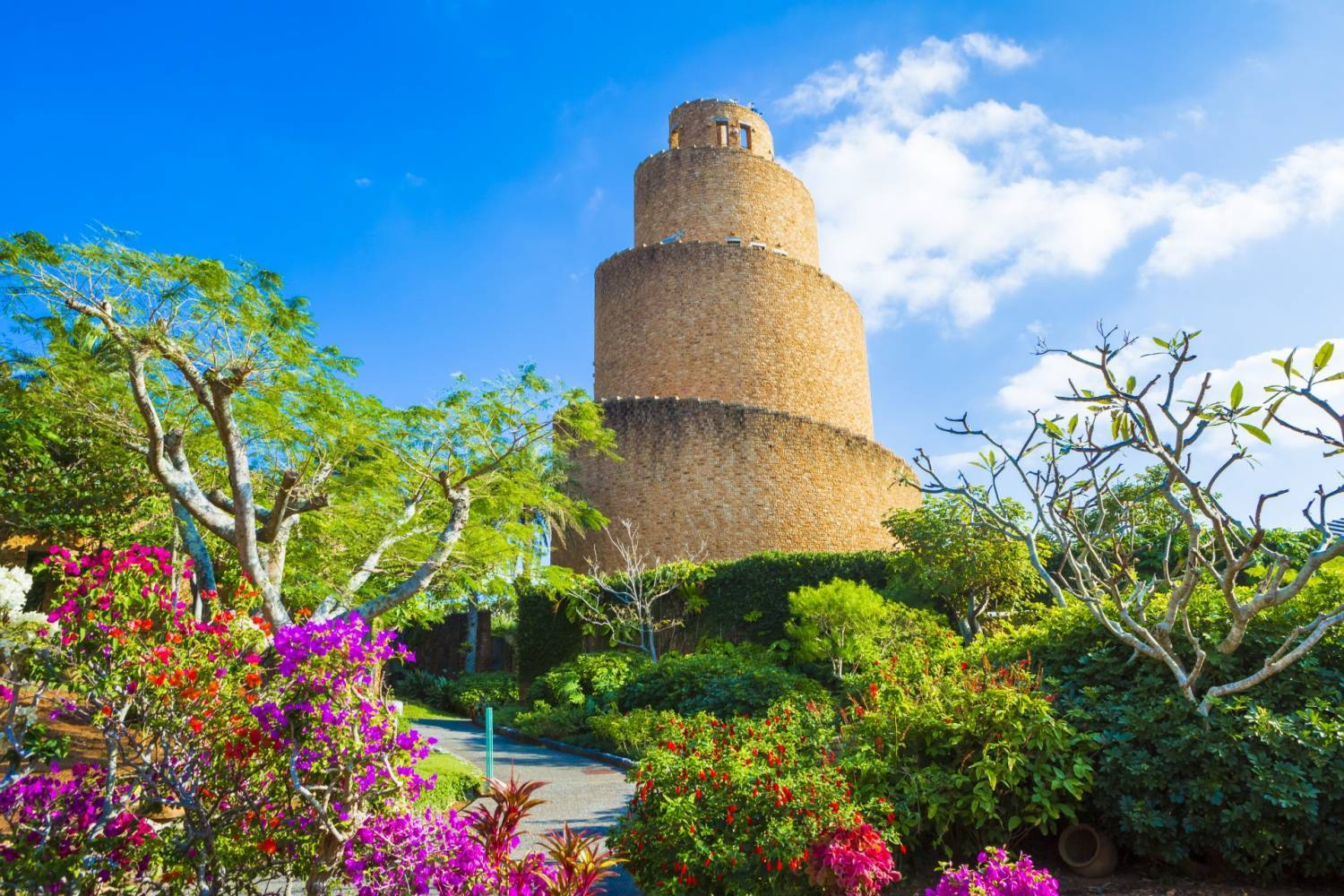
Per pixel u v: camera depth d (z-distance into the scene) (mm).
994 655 8922
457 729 20859
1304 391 6793
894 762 7242
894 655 9883
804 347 34125
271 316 9586
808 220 39000
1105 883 6562
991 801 6637
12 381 11758
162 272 9102
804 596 17016
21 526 13234
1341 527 9789
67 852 5082
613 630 23062
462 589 18547
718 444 28656
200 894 5055
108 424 11727
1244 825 6188
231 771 5508
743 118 40656
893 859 6695
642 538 28141
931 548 16297
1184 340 7270
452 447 12250
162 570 6039
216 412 9633
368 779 5191
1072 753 7016
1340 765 6012
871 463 31547
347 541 14922
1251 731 6352
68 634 5637
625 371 34094
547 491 15383
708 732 7875
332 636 5469
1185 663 7430
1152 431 7484
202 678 5625
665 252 34156
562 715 17844
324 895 5172
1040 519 8977
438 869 4992
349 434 11484
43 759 7109
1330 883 6324
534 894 5180
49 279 8820
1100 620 7910
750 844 6168
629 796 11195
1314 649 7176
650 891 6352
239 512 9648
